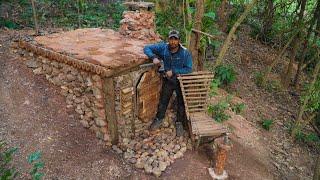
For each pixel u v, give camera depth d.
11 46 5.35
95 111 4.49
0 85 4.75
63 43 5.07
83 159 4.28
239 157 5.41
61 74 4.80
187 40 5.27
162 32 6.47
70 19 7.48
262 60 10.45
